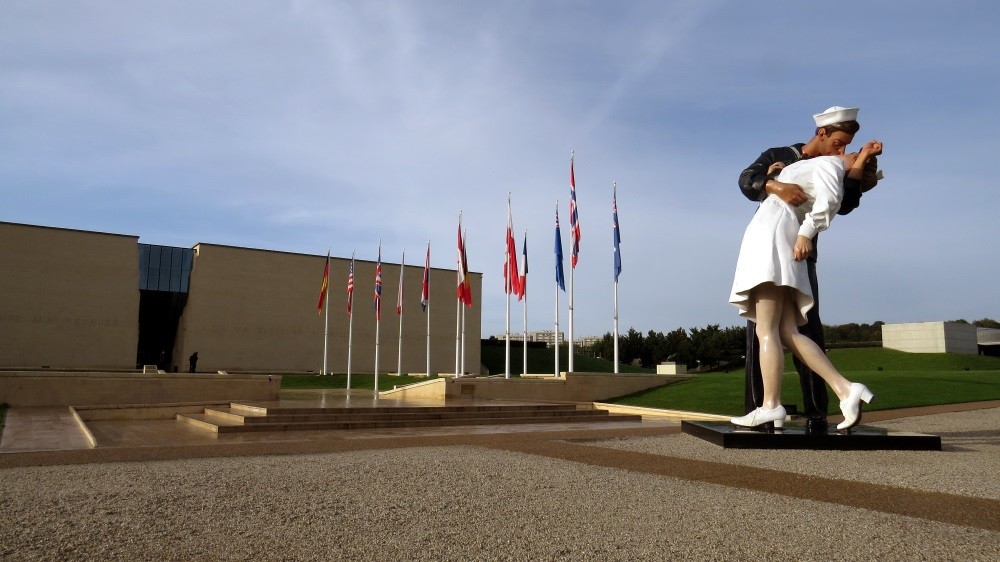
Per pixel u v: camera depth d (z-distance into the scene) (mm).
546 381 32750
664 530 5641
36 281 49219
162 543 5344
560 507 6574
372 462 9977
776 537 5383
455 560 4883
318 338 59125
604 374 34781
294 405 23281
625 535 5484
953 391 27406
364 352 61156
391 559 4918
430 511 6426
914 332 63312
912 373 36156
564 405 25031
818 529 5629
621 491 7418
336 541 5383
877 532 5512
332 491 7469
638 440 13336
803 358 11570
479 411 22281
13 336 48125
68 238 50562
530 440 13742
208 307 54938
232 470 9195
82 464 10234
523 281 37125
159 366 58875
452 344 66312
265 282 57375
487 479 8273
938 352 61438
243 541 5395
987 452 10734
